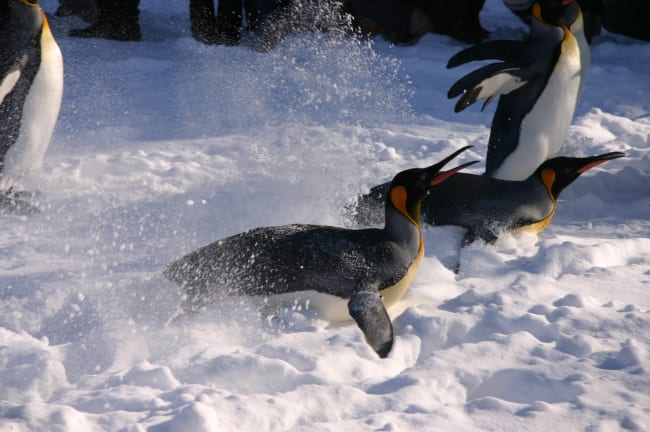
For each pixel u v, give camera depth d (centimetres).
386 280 989
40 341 894
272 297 978
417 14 3297
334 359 828
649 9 3325
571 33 1535
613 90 2531
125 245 1236
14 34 1505
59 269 1121
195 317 952
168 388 770
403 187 1013
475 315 937
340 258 980
